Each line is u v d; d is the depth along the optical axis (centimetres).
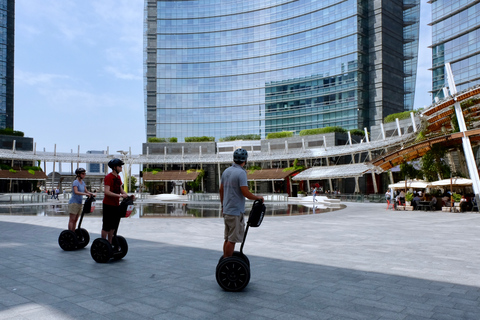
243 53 8706
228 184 483
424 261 668
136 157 6750
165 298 433
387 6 7300
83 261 659
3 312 377
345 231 1177
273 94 8319
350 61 7181
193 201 4184
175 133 8831
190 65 8988
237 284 463
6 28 9306
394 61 7356
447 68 2147
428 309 395
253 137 7506
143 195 5222
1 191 5494
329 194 4631
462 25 5697
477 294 454
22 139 6147
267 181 6119
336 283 507
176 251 777
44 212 2238
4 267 605
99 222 1500
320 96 7638
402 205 2511
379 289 476
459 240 957
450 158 2770
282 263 650
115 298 431
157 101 8931
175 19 9119
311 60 7844
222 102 8738
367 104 7169
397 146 4312
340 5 7425
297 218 1753
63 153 6088
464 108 2181
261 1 8606
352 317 370
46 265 623
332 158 5434
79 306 400
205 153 7106
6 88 9188
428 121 2442
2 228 1257
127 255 727
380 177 4794
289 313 382
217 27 8931
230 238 481
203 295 446
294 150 5744
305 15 8012
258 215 485
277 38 8381
